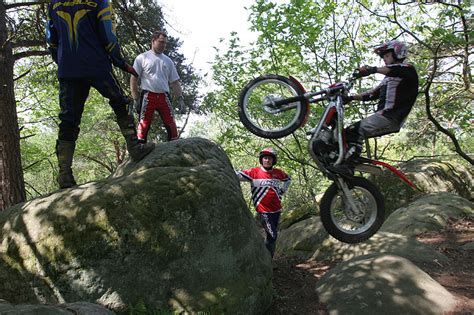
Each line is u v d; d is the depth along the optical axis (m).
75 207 4.05
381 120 3.87
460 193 10.16
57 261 3.89
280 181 5.94
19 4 7.79
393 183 9.61
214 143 5.29
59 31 3.80
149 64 5.20
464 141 18.69
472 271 5.44
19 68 13.97
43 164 18.89
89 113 19.00
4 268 3.96
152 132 14.70
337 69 11.21
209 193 4.29
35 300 3.86
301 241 7.01
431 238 6.71
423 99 11.95
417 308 4.43
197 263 4.11
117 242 3.95
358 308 4.51
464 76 9.66
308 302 4.99
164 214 4.11
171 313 3.87
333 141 3.84
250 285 4.24
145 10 10.85
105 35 3.82
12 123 7.23
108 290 3.86
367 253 6.09
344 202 3.94
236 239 4.34
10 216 4.28
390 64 4.05
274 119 9.02
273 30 10.16
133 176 4.29
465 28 8.27
